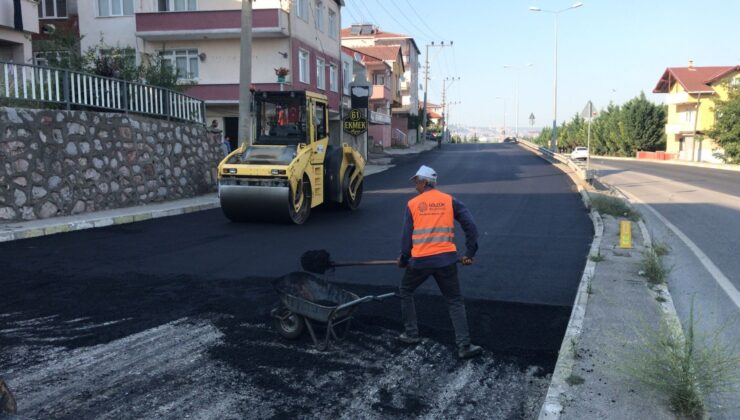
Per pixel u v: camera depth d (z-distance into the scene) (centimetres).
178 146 1590
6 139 1066
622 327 527
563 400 386
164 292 662
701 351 414
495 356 485
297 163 1185
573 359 450
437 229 489
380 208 1514
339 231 1124
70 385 424
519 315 587
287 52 2697
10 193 1072
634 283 689
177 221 1236
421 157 3934
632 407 378
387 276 741
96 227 1123
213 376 441
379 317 578
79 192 1226
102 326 547
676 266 830
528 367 464
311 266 543
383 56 5497
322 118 1363
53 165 1163
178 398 405
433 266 484
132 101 1423
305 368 459
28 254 853
